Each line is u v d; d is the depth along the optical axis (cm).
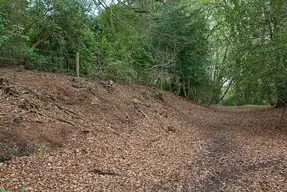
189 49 2014
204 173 611
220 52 2219
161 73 1805
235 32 1137
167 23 1908
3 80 789
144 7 1925
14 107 710
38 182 480
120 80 1510
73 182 502
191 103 2044
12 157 551
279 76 954
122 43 1553
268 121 1384
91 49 1356
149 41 1878
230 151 808
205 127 1236
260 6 1010
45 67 1150
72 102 900
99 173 559
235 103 2938
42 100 810
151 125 1045
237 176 595
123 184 523
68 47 1225
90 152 661
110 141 765
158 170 616
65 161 587
